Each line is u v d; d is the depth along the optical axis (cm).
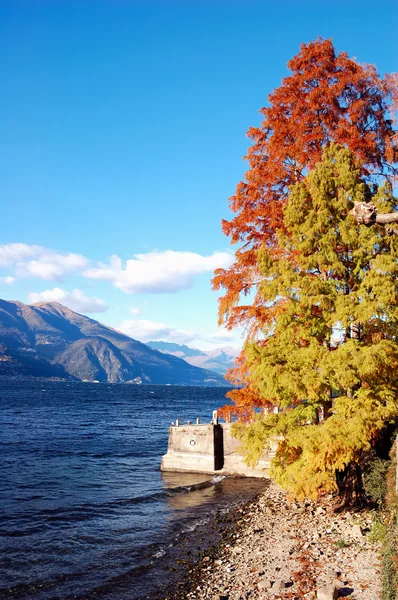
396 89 1978
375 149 1948
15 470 3575
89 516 2328
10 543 1903
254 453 1608
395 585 1078
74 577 1543
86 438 5803
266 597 1205
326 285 1547
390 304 1469
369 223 1166
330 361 1436
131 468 3769
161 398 18225
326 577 1273
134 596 1374
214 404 15150
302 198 1652
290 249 1705
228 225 2081
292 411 1647
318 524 1759
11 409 10212
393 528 1352
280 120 2062
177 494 2781
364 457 1916
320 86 1983
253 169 2081
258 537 1748
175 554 1708
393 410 1435
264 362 1548
